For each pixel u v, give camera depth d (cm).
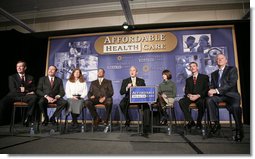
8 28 638
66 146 222
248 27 486
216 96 269
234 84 263
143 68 507
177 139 264
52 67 372
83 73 528
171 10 548
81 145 227
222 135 295
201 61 486
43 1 539
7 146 220
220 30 492
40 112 333
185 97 331
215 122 299
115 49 527
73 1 541
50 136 287
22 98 317
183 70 489
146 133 319
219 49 484
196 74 367
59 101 331
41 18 603
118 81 511
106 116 346
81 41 544
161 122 388
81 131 341
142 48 516
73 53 542
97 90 384
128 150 204
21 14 596
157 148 212
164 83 393
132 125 457
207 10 539
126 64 516
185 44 500
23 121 422
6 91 500
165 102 338
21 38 539
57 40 556
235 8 529
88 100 350
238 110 249
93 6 555
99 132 335
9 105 329
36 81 552
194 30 503
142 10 551
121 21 573
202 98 308
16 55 523
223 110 454
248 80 466
